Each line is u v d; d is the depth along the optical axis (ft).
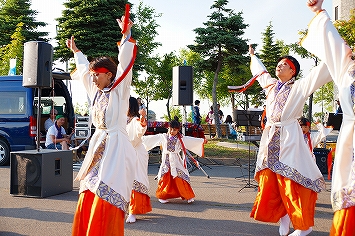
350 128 10.41
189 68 30.07
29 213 18.06
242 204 20.47
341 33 61.11
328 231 15.83
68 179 23.49
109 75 11.51
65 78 36.55
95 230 10.35
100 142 11.20
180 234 15.12
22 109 34.58
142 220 17.21
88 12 64.85
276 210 14.52
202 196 22.50
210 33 63.67
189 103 30.22
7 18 91.40
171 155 20.61
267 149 14.71
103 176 10.75
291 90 14.55
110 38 63.93
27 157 21.70
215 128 63.82
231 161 37.58
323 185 14.53
